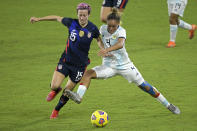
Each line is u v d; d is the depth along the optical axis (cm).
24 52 3950
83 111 2425
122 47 2183
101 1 6631
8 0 6844
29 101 2608
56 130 2094
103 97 2700
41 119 2278
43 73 3284
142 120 2250
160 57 3734
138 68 3400
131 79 2306
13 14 5772
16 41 4381
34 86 2942
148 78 3119
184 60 3628
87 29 2205
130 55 3812
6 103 2561
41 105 2534
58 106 2278
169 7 4059
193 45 4188
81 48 2233
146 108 2466
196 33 4756
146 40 4406
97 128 2125
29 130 2095
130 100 2627
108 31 2241
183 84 2955
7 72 3309
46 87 2920
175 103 2545
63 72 2261
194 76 3153
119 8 3981
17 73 3281
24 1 6738
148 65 3488
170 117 2300
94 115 2141
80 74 2297
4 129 2108
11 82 3038
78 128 2127
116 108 2469
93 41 4444
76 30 2202
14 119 2273
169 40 4406
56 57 3772
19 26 5116
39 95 2738
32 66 3484
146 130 2092
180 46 4147
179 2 3978
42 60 3672
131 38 4503
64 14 5641
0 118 2288
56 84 2244
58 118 2297
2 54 3872
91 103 2578
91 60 3681
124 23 5272
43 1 6706
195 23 5228
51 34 4734
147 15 5747
